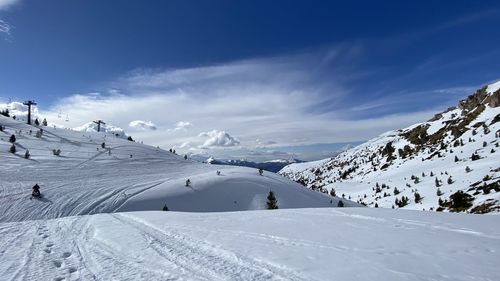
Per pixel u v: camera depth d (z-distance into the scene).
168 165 102.81
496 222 16.17
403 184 197.25
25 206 51.22
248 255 10.27
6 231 15.80
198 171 97.56
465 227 14.88
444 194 136.50
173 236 13.72
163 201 65.94
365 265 8.99
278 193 83.88
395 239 12.33
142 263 9.66
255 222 17.31
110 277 8.38
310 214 20.23
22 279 8.28
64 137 123.06
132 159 101.75
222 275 8.39
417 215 19.03
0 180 62.06
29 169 73.12
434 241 11.93
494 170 145.50
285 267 8.93
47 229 16.38
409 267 8.78
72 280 8.18
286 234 13.66
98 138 132.62
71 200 56.41
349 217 18.53
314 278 8.01
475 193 115.38
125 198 62.16
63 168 78.56
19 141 103.38
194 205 69.06
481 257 9.74
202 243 12.20
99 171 81.19
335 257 9.85
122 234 14.48
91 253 11.05
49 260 10.11
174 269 9.00
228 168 109.38
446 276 8.07
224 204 73.38
